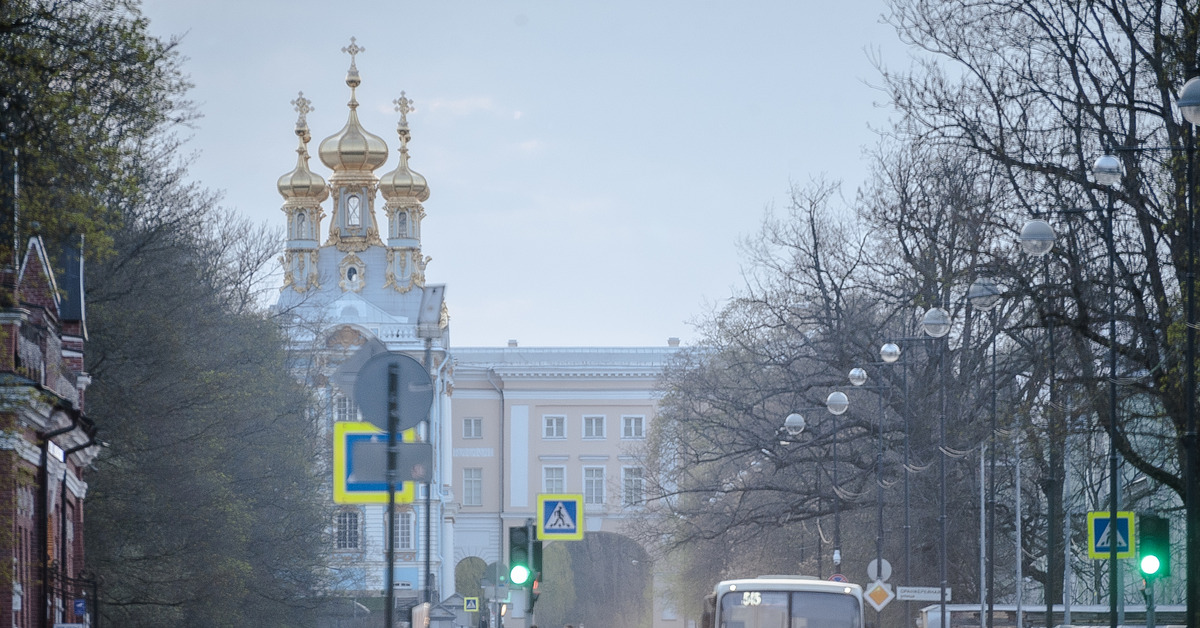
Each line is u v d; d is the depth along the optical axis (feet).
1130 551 208.95
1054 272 241.35
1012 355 294.05
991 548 264.93
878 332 337.93
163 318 281.95
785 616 190.08
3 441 170.50
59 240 163.94
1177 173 202.80
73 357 230.68
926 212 293.23
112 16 159.22
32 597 195.31
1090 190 222.48
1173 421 210.18
